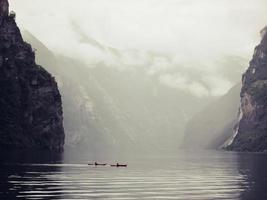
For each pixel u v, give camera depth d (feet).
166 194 318.04
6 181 354.54
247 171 543.39
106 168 546.26
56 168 498.69
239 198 303.48
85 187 342.03
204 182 401.90
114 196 302.86
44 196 289.74
